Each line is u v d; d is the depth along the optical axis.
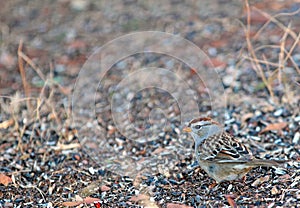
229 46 14.38
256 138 10.56
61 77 13.69
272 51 13.79
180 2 17.33
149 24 16.02
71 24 16.50
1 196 9.47
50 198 9.38
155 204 8.91
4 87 13.39
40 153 10.76
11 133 11.48
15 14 17.28
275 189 8.83
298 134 10.46
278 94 12.06
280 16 15.20
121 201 9.09
